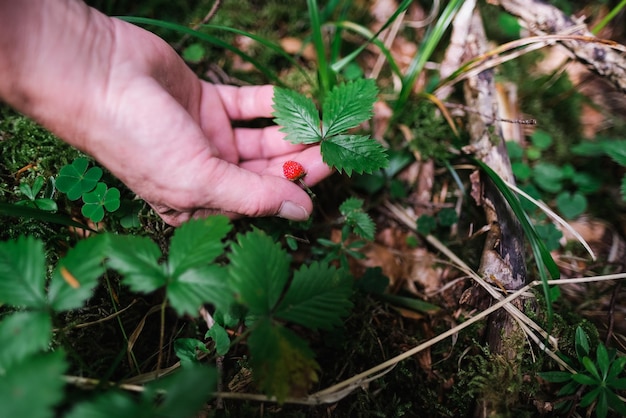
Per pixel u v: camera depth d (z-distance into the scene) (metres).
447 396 0.22
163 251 0.25
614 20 0.34
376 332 0.24
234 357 0.22
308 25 0.36
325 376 0.23
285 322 0.24
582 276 0.27
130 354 0.21
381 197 0.30
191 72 0.24
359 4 0.36
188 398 0.14
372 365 0.23
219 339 0.20
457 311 0.25
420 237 0.29
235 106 0.27
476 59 0.26
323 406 0.21
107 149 0.18
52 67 0.17
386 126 0.31
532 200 0.24
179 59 0.23
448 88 0.31
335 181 0.30
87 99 0.18
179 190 0.19
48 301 0.15
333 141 0.22
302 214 0.21
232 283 0.15
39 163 0.25
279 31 0.36
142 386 0.18
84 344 0.22
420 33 0.36
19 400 0.13
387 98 0.32
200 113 0.25
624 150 0.27
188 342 0.21
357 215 0.25
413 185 0.30
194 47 0.32
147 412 0.13
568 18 0.27
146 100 0.18
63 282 0.15
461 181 0.30
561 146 0.31
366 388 0.22
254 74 0.33
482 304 0.24
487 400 0.20
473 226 0.28
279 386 0.15
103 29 0.19
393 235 0.29
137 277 0.15
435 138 0.30
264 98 0.26
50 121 0.18
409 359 0.23
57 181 0.23
